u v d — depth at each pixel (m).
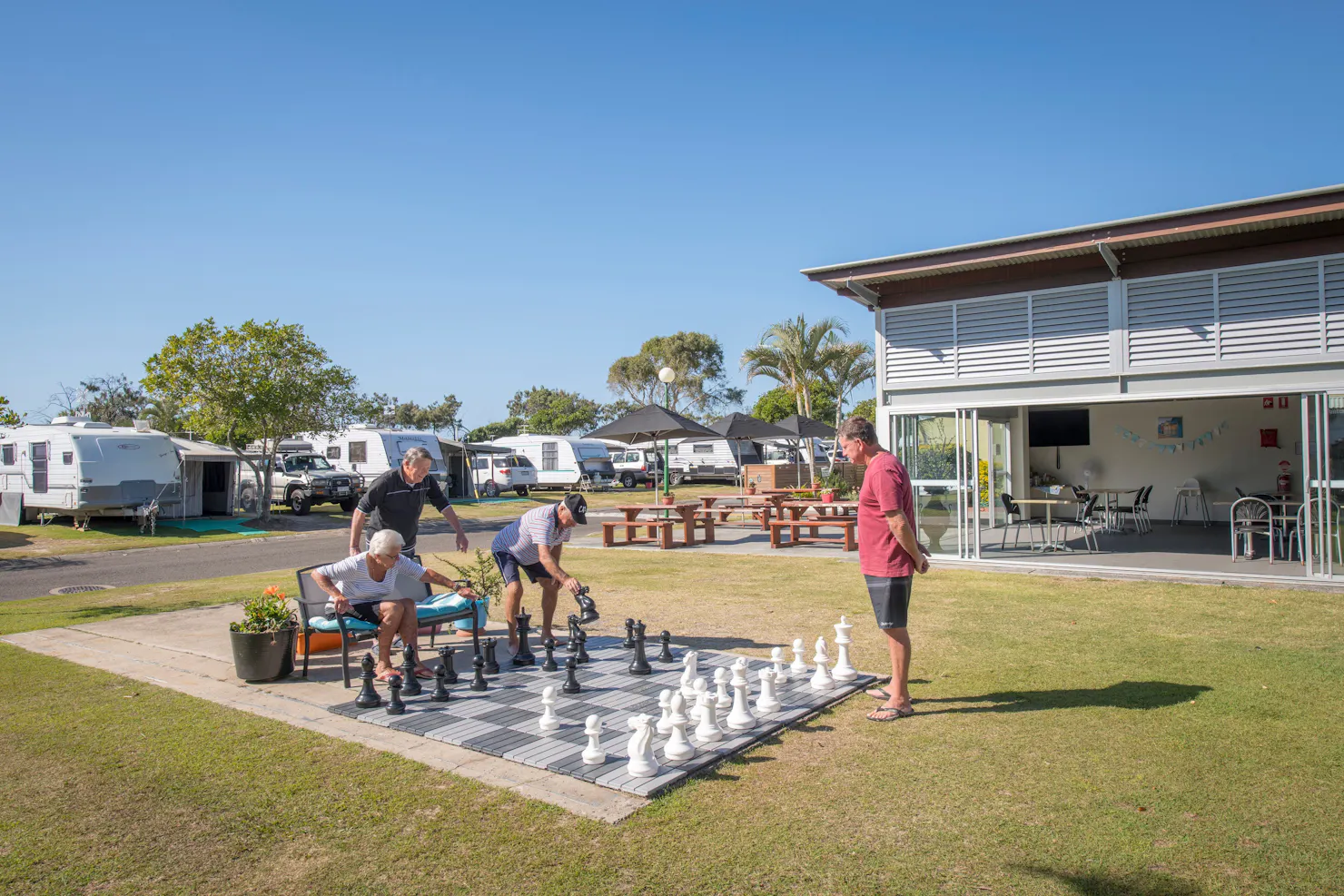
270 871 3.13
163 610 8.69
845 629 5.51
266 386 19.97
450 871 3.11
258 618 5.73
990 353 10.90
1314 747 4.19
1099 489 15.52
